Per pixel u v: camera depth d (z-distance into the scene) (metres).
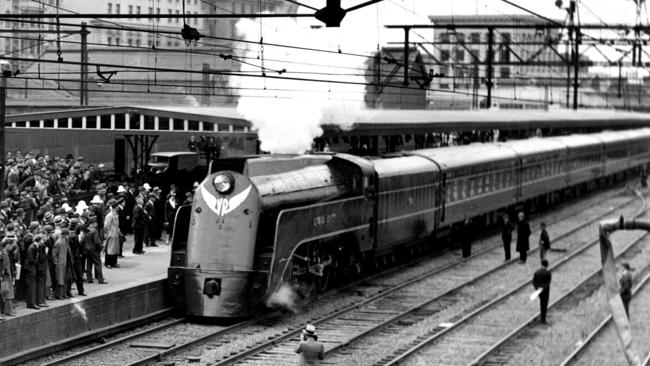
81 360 21.66
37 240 22.33
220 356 22.83
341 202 31.66
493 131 62.84
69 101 54.12
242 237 26.59
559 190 70.62
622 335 8.70
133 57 57.41
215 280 26.39
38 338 21.97
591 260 43.25
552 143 66.94
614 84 125.69
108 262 28.78
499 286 35.44
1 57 23.14
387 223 36.41
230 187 26.86
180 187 36.69
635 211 65.38
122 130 34.66
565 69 121.81
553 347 25.73
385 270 37.91
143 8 57.88
